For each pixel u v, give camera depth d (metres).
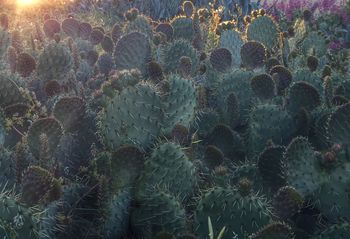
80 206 2.44
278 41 5.25
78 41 4.93
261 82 3.37
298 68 4.11
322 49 5.41
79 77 4.16
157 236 2.07
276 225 1.94
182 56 3.89
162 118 2.75
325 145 3.00
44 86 3.63
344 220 2.32
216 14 6.67
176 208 2.28
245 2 9.58
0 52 4.36
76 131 2.78
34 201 2.06
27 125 2.77
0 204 1.83
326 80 3.48
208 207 2.17
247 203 2.13
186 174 2.45
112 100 2.63
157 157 2.43
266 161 2.60
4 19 5.11
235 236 2.08
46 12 9.23
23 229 1.85
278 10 9.52
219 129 3.12
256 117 3.12
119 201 2.32
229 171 2.88
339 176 2.37
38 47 4.98
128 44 3.83
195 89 2.95
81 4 10.48
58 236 2.28
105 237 2.32
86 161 2.81
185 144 2.80
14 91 2.90
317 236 2.24
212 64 4.01
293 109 3.28
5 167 2.35
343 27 8.73
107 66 4.25
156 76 3.55
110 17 9.84
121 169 2.37
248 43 3.92
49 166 2.40
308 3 9.62
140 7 10.02
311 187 2.40
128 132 2.64
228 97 3.48
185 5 6.02
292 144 2.42
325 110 3.15
